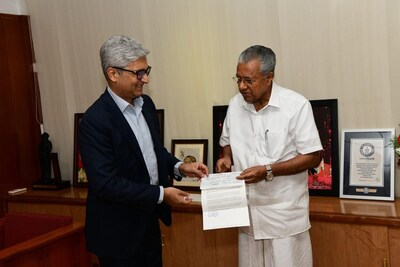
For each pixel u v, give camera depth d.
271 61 1.78
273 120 1.87
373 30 2.34
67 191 3.25
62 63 3.38
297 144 1.85
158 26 2.95
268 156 1.88
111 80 1.67
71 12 3.27
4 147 3.29
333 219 2.15
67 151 3.49
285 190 1.88
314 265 2.25
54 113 3.49
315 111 2.51
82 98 3.36
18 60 3.39
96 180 1.64
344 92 2.46
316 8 2.46
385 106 2.36
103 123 1.66
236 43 2.71
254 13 2.63
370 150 2.39
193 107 2.92
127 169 1.73
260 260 2.02
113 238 1.75
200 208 2.50
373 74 2.37
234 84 2.76
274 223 1.89
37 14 3.41
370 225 2.09
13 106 3.35
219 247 2.54
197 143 2.91
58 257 2.28
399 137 2.20
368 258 2.12
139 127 1.83
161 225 2.67
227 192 1.78
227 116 2.10
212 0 2.74
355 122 2.45
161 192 1.72
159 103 3.03
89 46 3.24
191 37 2.85
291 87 2.58
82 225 2.40
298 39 2.53
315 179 2.53
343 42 2.42
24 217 2.53
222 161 2.13
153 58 3.00
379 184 2.35
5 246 2.57
